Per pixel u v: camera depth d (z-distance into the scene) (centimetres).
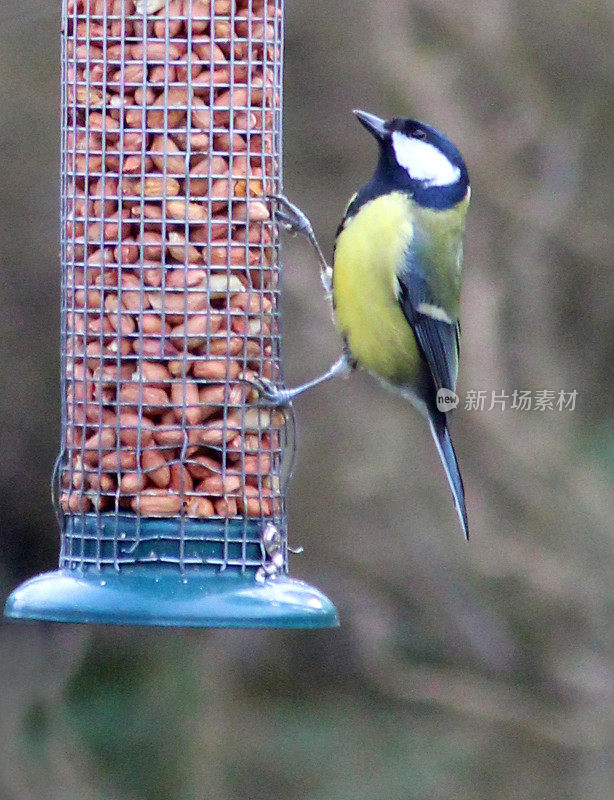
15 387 1603
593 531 1495
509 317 1539
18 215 1564
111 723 1609
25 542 1664
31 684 1595
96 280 789
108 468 772
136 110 782
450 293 931
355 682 1642
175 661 1666
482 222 1527
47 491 1641
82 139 791
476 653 1529
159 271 786
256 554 772
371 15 1518
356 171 1520
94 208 791
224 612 715
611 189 1603
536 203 1552
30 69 1530
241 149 795
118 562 757
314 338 1443
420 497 1498
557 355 1548
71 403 798
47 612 713
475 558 1491
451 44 1540
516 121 1548
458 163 933
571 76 1603
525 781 1504
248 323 798
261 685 1669
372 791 1543
